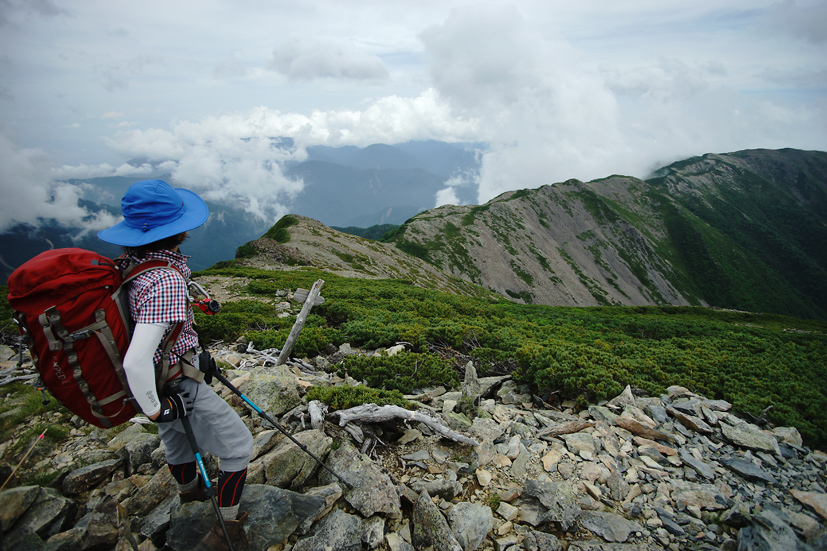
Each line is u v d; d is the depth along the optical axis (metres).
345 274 54.22
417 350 10.90
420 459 4.60
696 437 6.17
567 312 34.62
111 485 3.54
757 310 168.12
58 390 2.09
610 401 7.29
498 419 6.11
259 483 3.58
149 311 2.17
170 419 2.37
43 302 1.96
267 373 6.18
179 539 2.95
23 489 2.83
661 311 68.75
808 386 9.59
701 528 4.11
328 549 3.14
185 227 2.40
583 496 4.42
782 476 5.19
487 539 3.71
